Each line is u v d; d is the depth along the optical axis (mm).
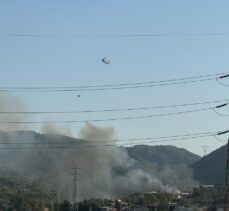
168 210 176875
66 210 189500
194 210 160250
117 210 188750
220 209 155000
